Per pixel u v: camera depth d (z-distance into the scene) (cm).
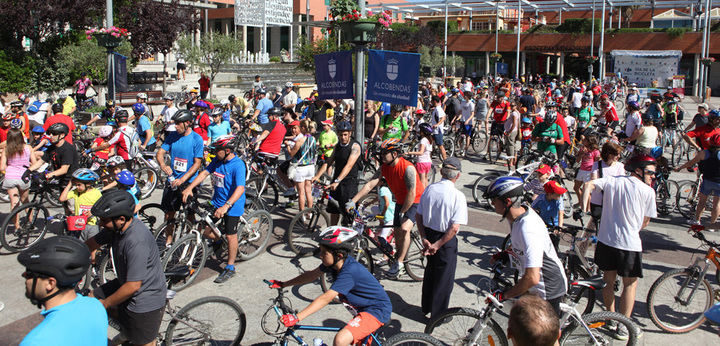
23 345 255
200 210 695
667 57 3984
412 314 578
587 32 4994
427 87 2136
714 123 870
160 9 2477
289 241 738
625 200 512
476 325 420
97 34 1481
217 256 739
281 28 5391
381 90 914
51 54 2228
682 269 559
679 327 555
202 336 462
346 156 747
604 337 468
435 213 531
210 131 1076
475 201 1034
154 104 2139
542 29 5225
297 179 848
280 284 429
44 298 268
